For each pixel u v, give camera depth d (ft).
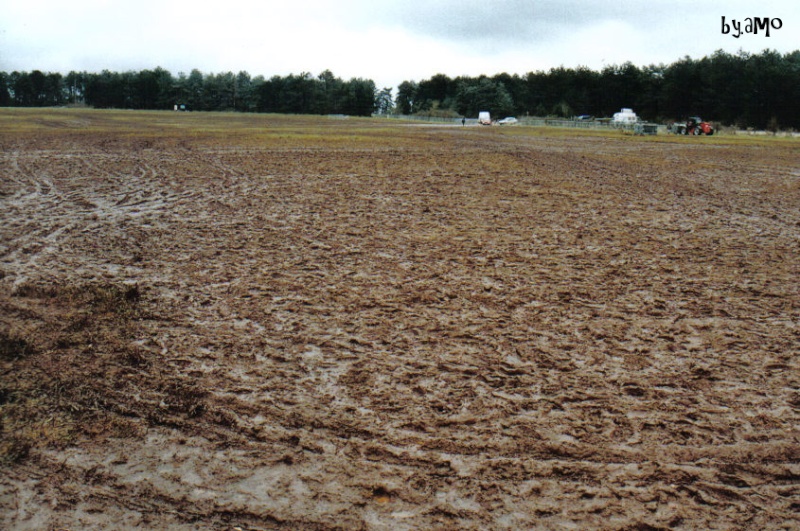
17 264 27.22
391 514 11.62
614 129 212.23
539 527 11.34
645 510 11.86
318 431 14.42
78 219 37.19
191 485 12.36
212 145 93.25
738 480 12.87
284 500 11.96
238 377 16.94
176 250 30.42
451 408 15.55
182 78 446.60
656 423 14.98
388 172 63.82
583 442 14.15
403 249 31.50
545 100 374.22
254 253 30.12
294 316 21.65
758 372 17.87
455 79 444.14
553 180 60.18
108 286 24.03
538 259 29.96
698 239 35.01
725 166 78.43
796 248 33.12
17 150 77.87
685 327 21.26
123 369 17.15
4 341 18.44
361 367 17.75
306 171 62.85
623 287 25.64
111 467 12.87
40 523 11.21
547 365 18.10
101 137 104.99
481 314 22.20
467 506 11.88
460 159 80.02
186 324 20.65
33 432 13.93
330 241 32.91
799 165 81.20
